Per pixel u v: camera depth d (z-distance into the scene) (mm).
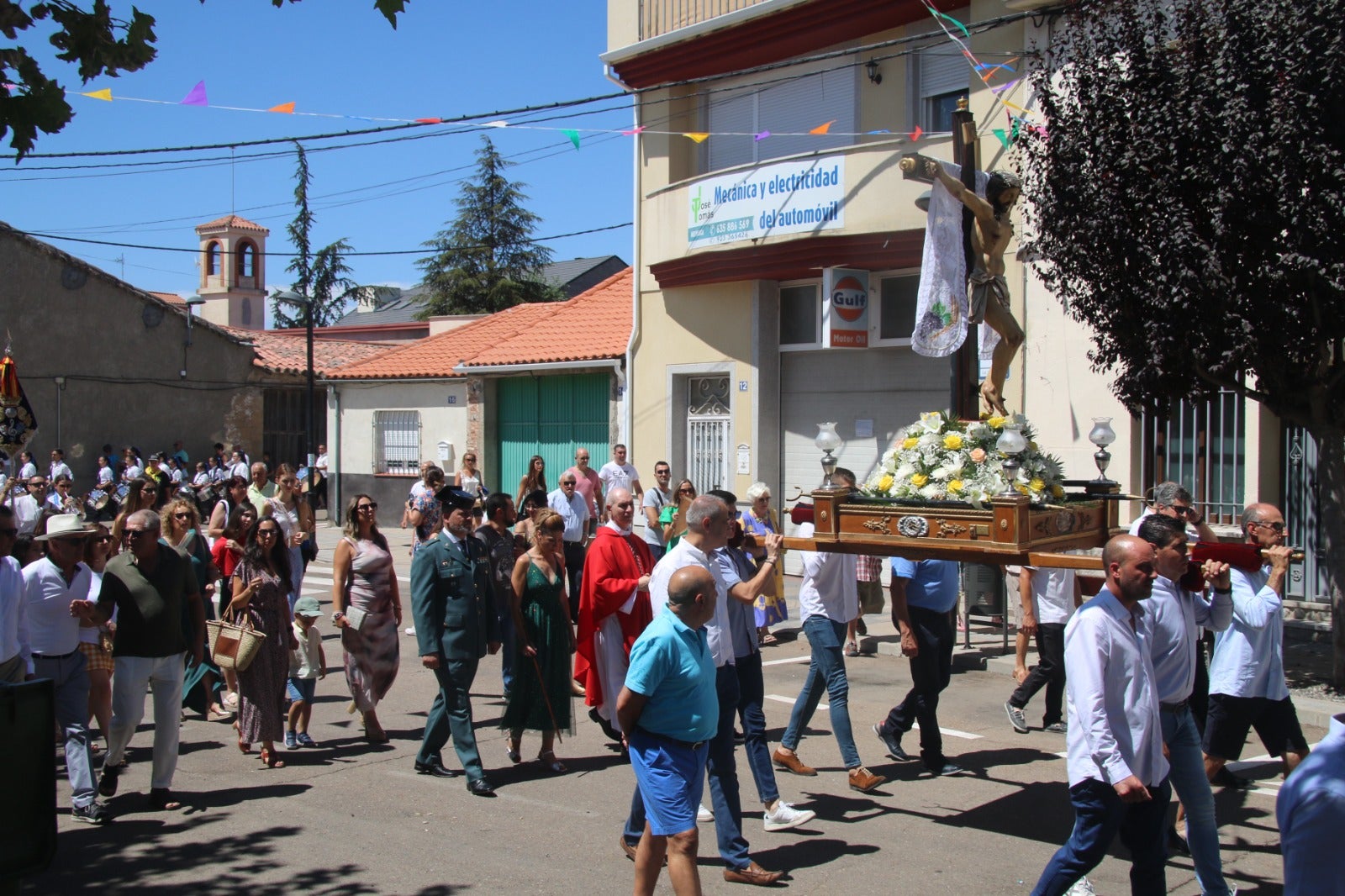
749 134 14906
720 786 5844
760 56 16781
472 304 48406
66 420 30141
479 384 23391
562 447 22312
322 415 35562
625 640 7648
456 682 7422
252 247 50469
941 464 6113
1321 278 8430
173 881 5867
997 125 13852
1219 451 12219
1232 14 8672
